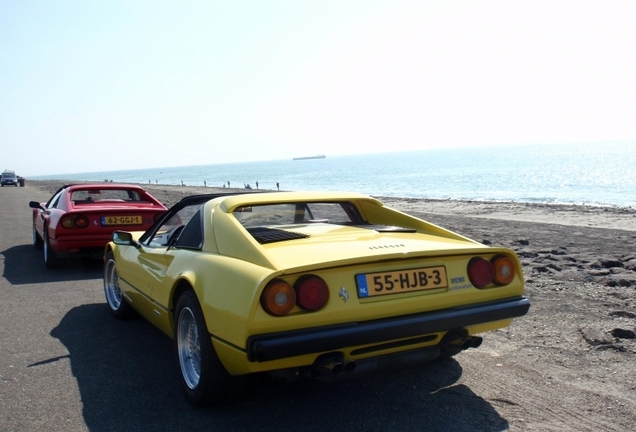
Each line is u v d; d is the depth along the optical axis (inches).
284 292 109.0
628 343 175.2
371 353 119.6
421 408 131.6
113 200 342.3
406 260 122.7
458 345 129.9
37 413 130.9
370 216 178.7
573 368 155.9
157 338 191.6
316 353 112.0
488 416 126.8
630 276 278.1
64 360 168.9
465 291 127.3
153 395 141.6
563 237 467.2
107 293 225.9
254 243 124.2
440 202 1139.3
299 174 5900.6
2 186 2356.1
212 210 149.1
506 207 944.3
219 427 123.0
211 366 124.7
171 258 154.5
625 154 6855.3
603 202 1272.1
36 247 420.2
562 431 119.3
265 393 142.1
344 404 134.6
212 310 119.6
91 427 123.6
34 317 220.2
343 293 114.3
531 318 205.5
